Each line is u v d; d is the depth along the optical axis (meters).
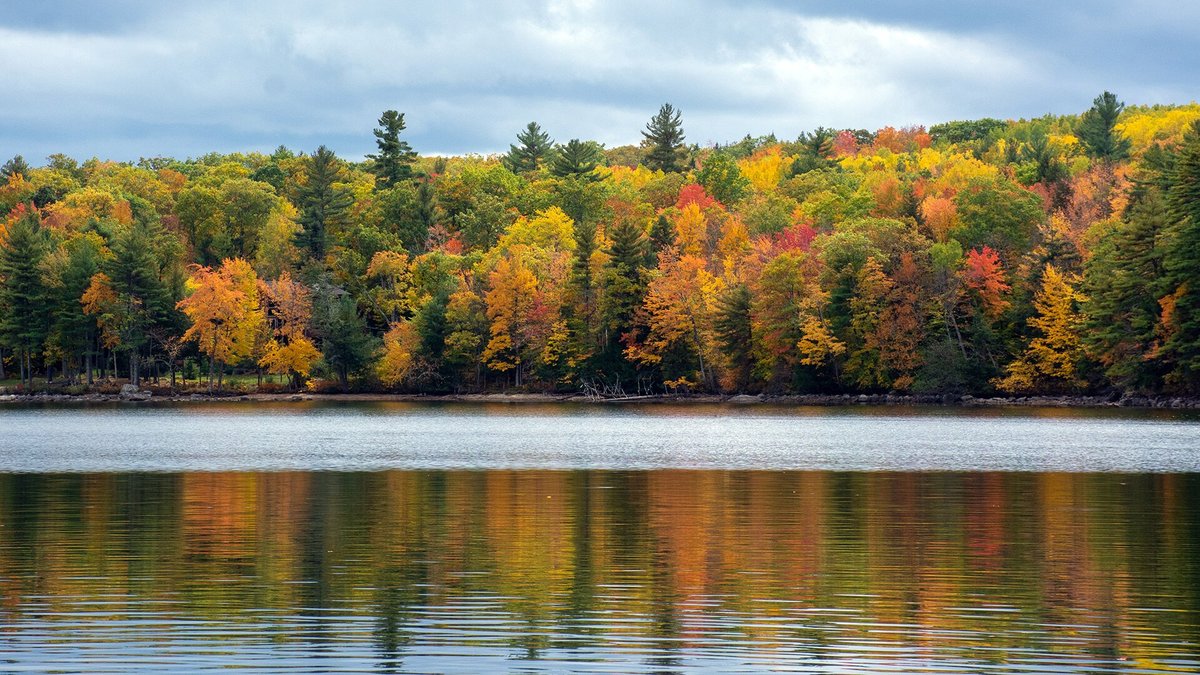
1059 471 63.69
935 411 132.25
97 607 28.52
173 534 39.47
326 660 24.19
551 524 42.12
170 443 88.56
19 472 63.81
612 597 29.70
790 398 159.25
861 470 64.75
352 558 34.94
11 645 25.20
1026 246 161.50
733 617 27.70
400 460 72.62
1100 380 141.12
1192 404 126.62
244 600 29.30
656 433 100.25
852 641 25.61
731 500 49.84
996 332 148.50
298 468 66.75
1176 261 123.00
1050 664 23.97
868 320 149.00
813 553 35.91
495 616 27.75
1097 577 32.12
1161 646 25.17
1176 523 42.34
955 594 30.09
